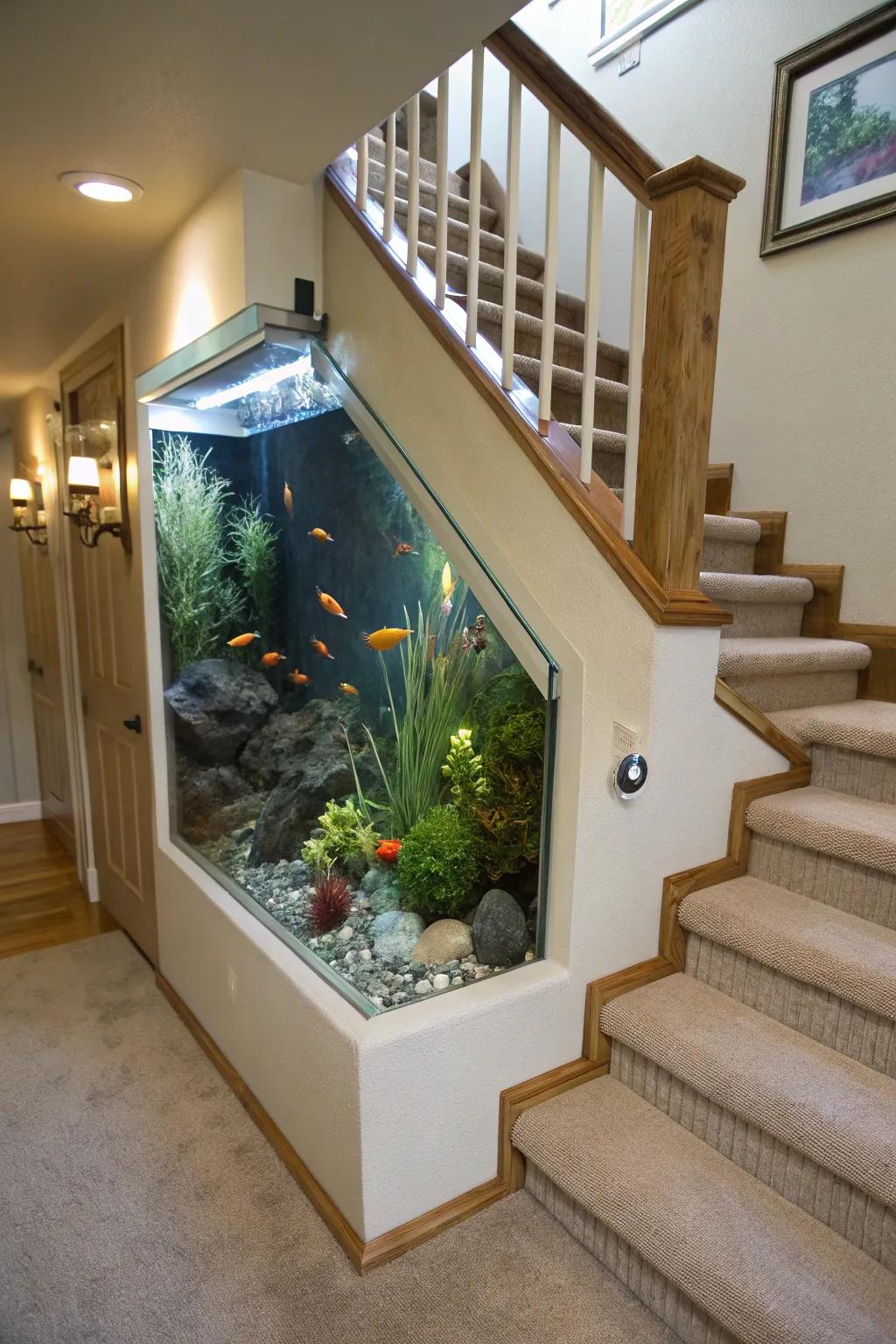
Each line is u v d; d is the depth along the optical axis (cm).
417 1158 142
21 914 315
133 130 142
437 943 161
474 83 156
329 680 180
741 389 262
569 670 149
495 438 157
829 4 228
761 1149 135
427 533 153
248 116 137
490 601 154
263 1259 143
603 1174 136
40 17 107
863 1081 134
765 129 247
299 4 105
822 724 191
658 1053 147
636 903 163
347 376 188
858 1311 111
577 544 145
